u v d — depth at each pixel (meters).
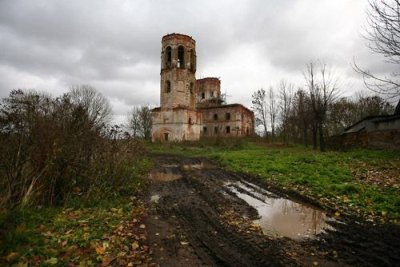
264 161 15.55
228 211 6.95
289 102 41.44
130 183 9.12
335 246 4.77
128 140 10.15
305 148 27.11
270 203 7.77
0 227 4.39
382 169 11.30
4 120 6.26
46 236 4.61
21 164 5.96
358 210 6.63
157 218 6.34
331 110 40.31
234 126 48.72
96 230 5.08
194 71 39.16
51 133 6.58
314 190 8.65
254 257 4.36
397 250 4.58
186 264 4.12
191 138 37.94
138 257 4.27
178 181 11.27
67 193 6.86
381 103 39.53
